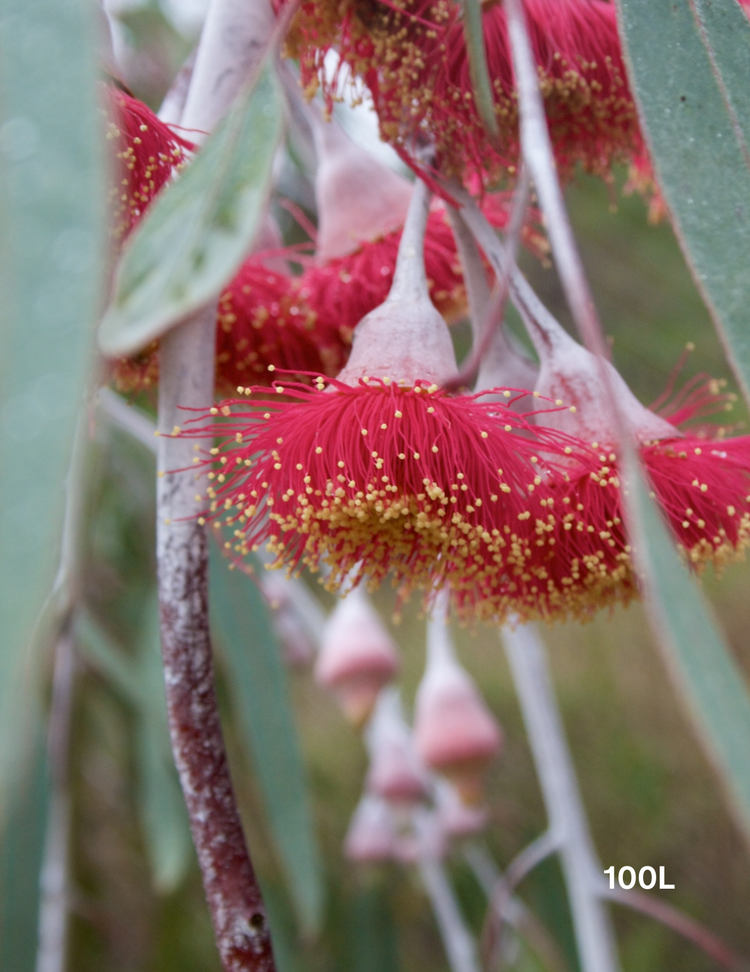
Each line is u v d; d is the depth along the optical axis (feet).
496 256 1.04
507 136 1.03
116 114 0.96
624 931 2.78
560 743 1.53
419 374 0.99
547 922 2.20
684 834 2.94
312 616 1.83
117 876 2.36
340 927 2.24
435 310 1.01
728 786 0.76
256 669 1.53
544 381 1.02
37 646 0.63
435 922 2.75
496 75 1.02
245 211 0.81
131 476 2.03
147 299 0.80
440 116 1.02
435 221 1.15
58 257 0.72
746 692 0.78
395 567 1.01
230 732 2.20
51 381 0.68
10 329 0.69
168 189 0.83
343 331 1.11
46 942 1.48
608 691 3.08
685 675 0.77
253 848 2.30
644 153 1.10
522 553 0.99
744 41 0.95
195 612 1.00
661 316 1.90
